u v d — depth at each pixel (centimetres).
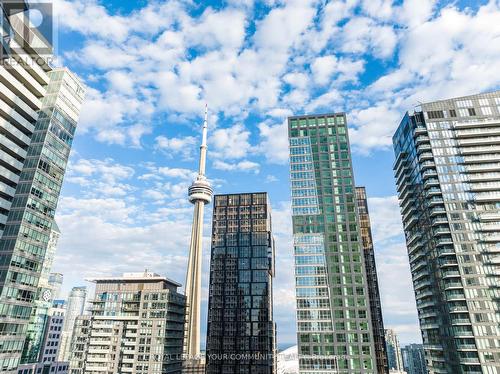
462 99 13638
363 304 12244
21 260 8375
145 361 14812
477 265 11225
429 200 12625
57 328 19938
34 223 8856
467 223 11794
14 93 8975
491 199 11862
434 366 12425
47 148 9444
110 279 16950
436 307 12244
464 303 10950
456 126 12962
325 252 13275
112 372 14788
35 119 9575
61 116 10056
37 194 9019
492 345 10244
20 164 8969
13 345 7938
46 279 19862
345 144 15075
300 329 12156
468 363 10219
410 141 14212
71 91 10562
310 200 14238
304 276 12975
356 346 11644
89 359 15088
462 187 12288
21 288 8312
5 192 8562
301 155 15175
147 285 16562
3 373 7575
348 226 13600
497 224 11556
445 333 11494
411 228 14675
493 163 12444
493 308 10631
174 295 16650
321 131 15525
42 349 18638
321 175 14650
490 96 13562
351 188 14225
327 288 12656
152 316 15638
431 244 12569
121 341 15288
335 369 11425
